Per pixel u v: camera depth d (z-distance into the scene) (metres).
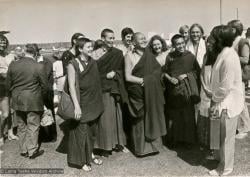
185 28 4.29
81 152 3.42
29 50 3.81
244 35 4.57
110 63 3.73
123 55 3.92
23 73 3.71
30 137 3.91
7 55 4.63
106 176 3.34
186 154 3.88
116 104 3.91
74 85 3.28
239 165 3.43
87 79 3.34
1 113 4.44
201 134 3.38
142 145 3.77
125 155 3.90
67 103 3.27
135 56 3.73
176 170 3.42
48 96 4.33
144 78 3.63
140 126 3.75
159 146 4.18
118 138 3.93
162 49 4.16
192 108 3.93
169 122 4.07
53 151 4.18
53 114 4.58
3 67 4.41
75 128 3.42
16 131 5.05
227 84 2.95
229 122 3.04
